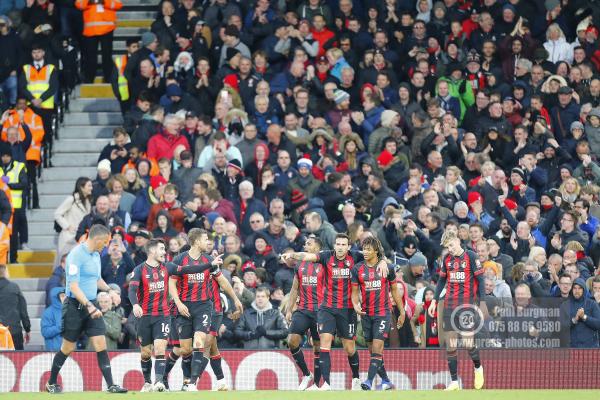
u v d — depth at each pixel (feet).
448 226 203.62
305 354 184.44
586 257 208.74
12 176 241.76
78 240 219.61
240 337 189.16
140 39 294.05
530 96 262.06
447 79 258.57
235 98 252.01
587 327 188.24
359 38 272.92
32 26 277.03
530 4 286.25
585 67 267.39
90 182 231.09
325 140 241.76
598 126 253.85
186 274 168.55
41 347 226.17
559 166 244.01
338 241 168.86
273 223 210.18
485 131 250.37
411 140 249.14
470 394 158.51
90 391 177.68
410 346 190.39
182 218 218.59
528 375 182.91
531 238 215.72
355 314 172.35
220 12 276.82
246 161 237.86
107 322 192.54
